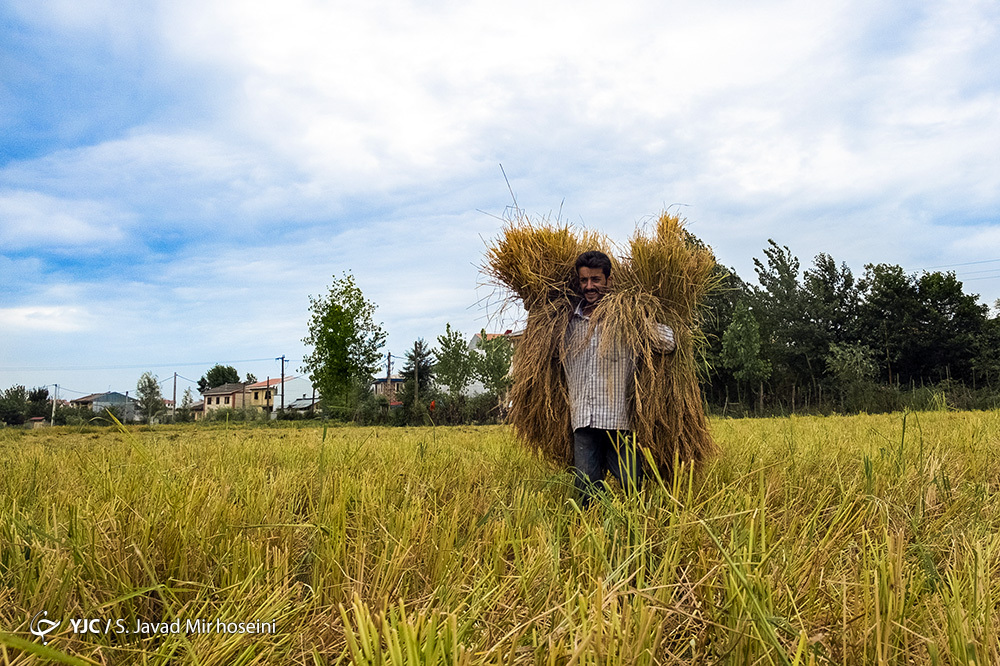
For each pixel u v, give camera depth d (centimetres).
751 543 200
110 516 249
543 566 219
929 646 146
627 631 145
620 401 379
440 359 3055
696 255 417
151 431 1788
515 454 536
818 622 185
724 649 171
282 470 463
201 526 247
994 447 555
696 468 389
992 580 211
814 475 422
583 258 401
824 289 4403
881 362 4188
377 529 275
